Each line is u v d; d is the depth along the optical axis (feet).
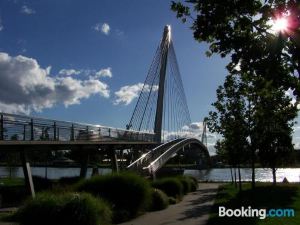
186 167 422.82
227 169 455.63
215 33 28.43
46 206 49.60
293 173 369.50
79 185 66.23
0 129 76.02
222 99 114.52
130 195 65.51
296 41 26.13
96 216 49.98
